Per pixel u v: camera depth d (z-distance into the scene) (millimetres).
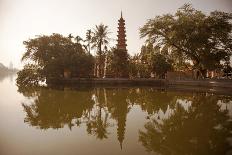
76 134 11617
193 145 9688
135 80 53031
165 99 24750
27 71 49531
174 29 40031
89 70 54875
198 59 41156
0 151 9086
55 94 29531
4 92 32438
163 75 57094
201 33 37500
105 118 15539
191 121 14211
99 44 58969
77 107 19672
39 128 12734
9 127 12820
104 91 34281
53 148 9508
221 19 38844
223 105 20188
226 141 10164
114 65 57531
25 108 18984
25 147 9602
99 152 9078
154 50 45781
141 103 22078
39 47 50969
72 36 58250
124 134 11656
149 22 43250
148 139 10711
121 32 68500
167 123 13898
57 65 50125
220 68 41781
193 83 42156
